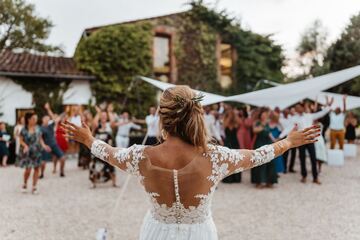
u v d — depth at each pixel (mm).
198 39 17031
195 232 1458
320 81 7395
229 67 17984
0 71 12648
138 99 14516
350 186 7105
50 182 8000
